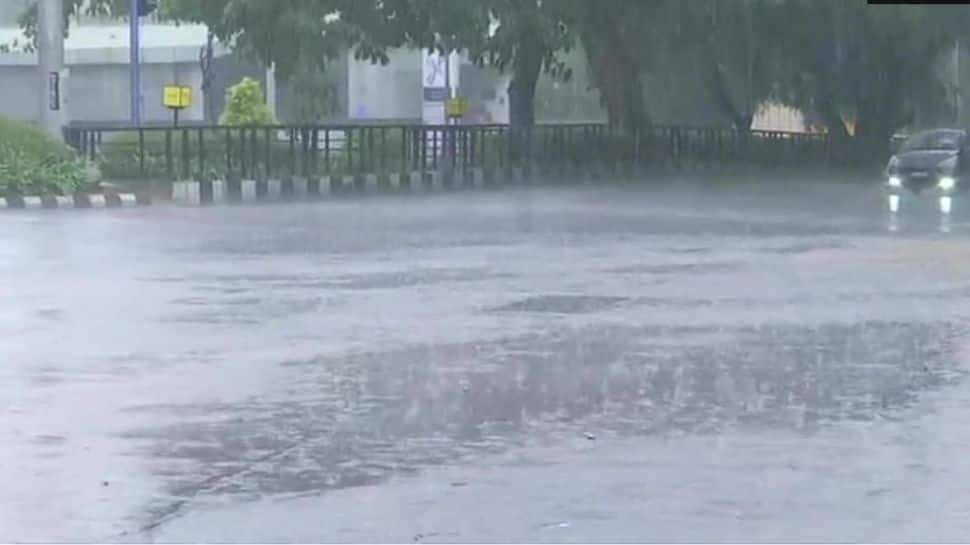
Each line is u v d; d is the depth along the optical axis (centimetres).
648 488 3017
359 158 13562
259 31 14100
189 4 14450
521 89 15338
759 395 4012
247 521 2772
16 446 3391
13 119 12469
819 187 14100
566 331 5112
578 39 16562
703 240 8556
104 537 2672
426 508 2864
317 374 4291
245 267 7050
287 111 18875
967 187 12256
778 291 6216
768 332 5112
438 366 4428
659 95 19088
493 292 6150
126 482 3070
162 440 3459
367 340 4903
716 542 2631
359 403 3884
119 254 7600
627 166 16000
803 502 2906
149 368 4381
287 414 3744
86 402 3891
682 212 10775
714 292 6181
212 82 18612
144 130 12712
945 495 2958
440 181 13875
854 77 18375
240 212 10612
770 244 8319
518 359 4553
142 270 6894
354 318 5394
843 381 4222
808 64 17988
